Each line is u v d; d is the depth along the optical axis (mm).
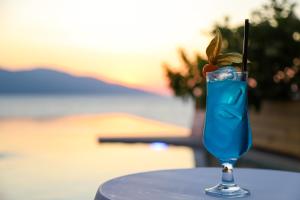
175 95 8055
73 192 4758
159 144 8844
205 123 1465
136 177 1592
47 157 6953
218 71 1415
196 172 1683
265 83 6957
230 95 1390
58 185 5086
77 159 6824
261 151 6945
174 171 1698
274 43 6977
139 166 6367
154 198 1318
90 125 12836
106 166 6293
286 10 7145
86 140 9102
